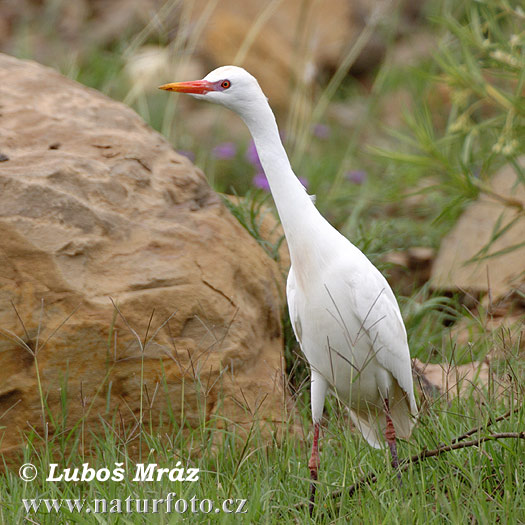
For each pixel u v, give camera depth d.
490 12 13.74
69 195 8.68
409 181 15.33
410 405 8.40
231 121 20.73
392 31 18.58
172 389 8.59
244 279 9.46
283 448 8.35
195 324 8.80
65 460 8.33
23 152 9.16
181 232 9.16
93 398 8.38
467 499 6.86
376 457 8.21
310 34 23.69
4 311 8.19
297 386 10.18
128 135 9.89
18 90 10.15
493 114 19.05
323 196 16.52
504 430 7.89
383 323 7.99
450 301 12.06
